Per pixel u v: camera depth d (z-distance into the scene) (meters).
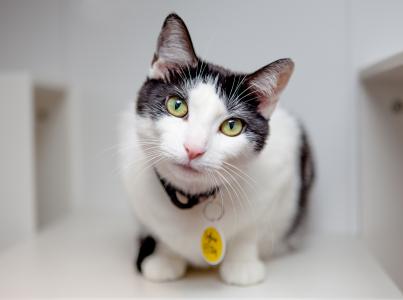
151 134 0.82
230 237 0.92
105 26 1.40
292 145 1.04
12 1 1.47
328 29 1.27
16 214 1.26
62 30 1.44
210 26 1.29
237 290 0.89
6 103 1.22
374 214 1.30
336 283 0.93
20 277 0.95
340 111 1.30
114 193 1.49
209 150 0.76
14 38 1.48
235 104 0.80
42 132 1.48
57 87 1.37
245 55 1.29
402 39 1.22
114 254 1.11
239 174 0.86
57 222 1.40
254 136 0.83
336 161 1.33
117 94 1.42
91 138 1.47
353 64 1.27
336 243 1.23
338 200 1.34
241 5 1.27
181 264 0.96
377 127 1.28
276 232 1.06
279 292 0.87
